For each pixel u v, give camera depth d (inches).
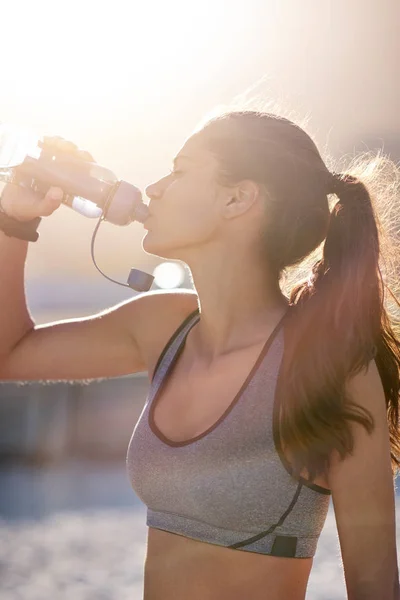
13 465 593.9
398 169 107.4
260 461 92.7
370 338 93.0
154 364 106.0
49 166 106.8
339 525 93.3
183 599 95.0
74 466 590.6
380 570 91.6
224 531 93.3
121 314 110.6
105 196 104.7
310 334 93.2
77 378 112.7
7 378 113.7
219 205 99.3
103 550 343.6
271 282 100.2
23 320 112.8
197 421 96.3
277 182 98.1
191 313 106.0
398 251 104.0
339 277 95.5
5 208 108.7
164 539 96.5
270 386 94.1
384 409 93.1
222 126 99.8
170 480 94.7
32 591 287.9
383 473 92.0
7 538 365.4
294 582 94.8
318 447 91.6
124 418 656.4
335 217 98.2
